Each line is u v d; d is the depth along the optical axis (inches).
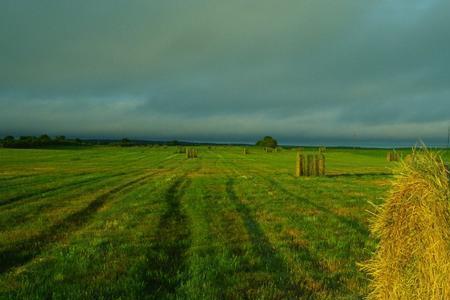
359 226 472.4
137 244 383.6
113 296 253.4
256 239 407.8
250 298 251.9
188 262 325.4
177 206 626.8
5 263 331.6
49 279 286.4
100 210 589.0
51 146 5226.4
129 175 1199.6
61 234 435.8
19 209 585.0
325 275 292.5
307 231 442.3
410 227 205.2
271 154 3331.7
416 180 199.8
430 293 193.3
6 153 2960.1
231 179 1090.7
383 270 224.7
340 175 1262.3
